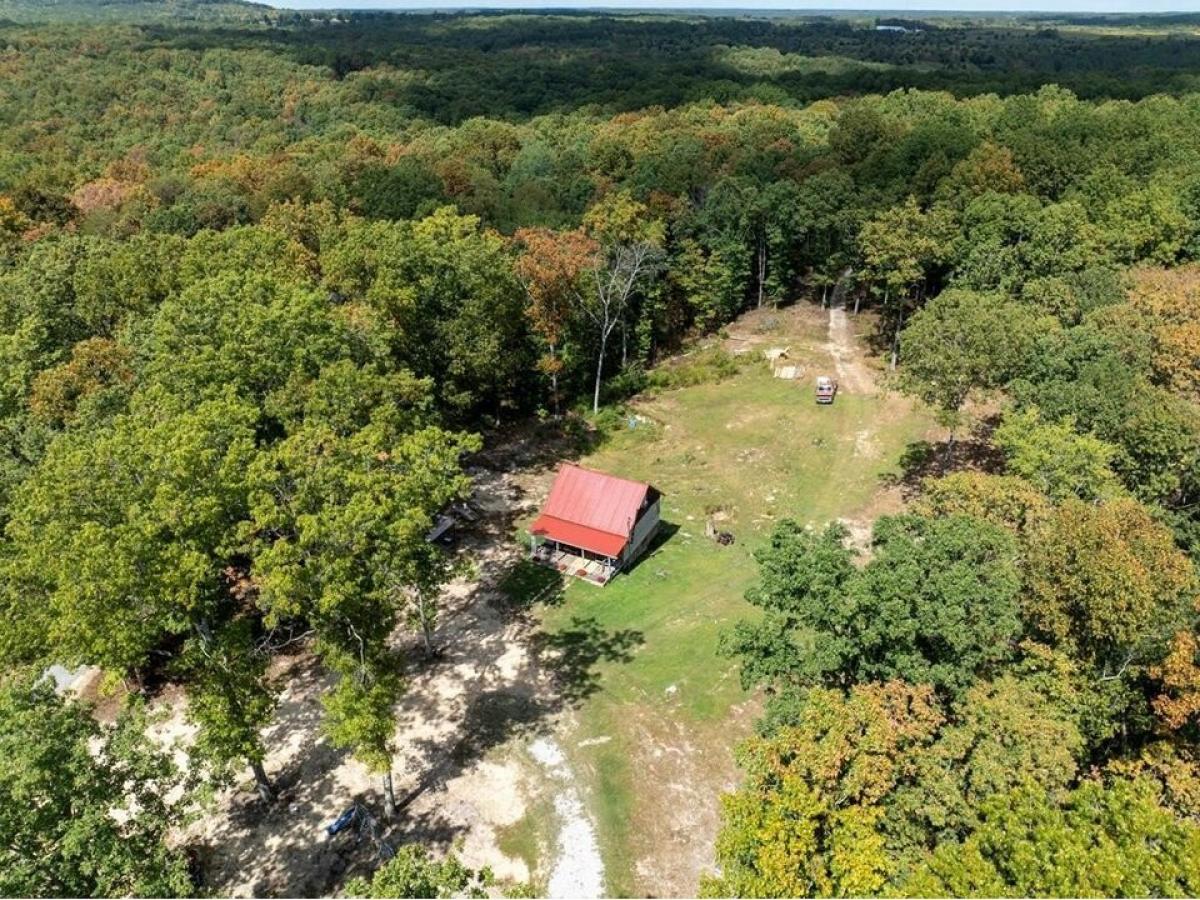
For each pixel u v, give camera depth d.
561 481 48.38
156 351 43.00
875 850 21.34
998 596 26.92
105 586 24.95
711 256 77.56
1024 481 37.84
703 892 22.58
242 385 40.28
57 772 21.52
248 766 33.84
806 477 56.41
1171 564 30.55
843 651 27.28
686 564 47.50
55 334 53.06
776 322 81.75
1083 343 47.62
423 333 55.44
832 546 29.41
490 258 57.00
